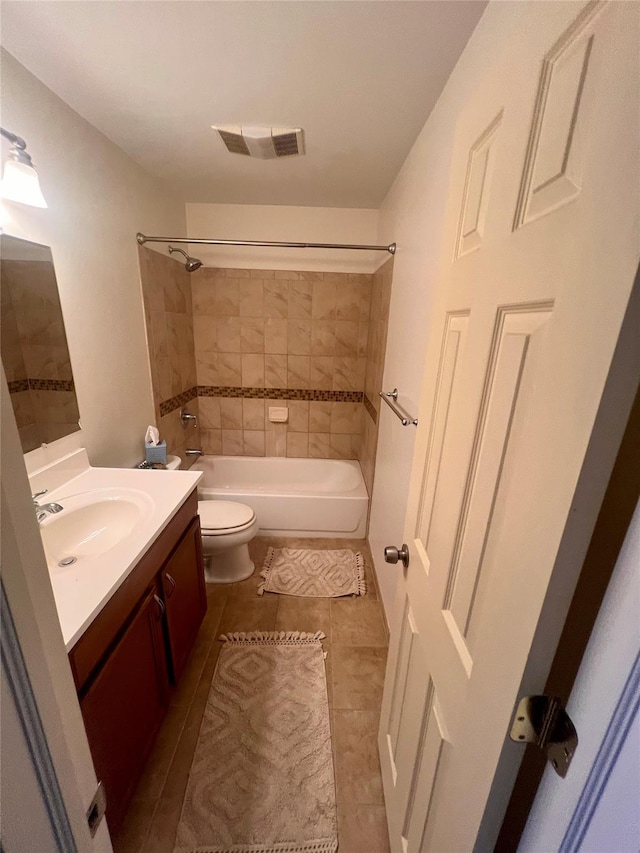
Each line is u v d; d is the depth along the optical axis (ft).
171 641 4.38
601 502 1.22
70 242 4.74
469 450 2.11
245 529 6.77
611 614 1.21
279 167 6.41
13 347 4.00
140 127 5.11
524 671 1.43
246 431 10.18
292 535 8.73
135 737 3.59
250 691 5.03
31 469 4.30
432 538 2.73
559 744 1.41
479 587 1.95
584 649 1.41
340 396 9.93
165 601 4.18
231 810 3.80
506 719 1.52
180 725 4.58
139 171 6.41
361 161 6.06
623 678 1.14
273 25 3.28
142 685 3.71
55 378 4.60
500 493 1.79
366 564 7.80
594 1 1.24
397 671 3.60
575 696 1.35
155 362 7.16
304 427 10.16
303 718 4.70
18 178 3.66
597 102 1.21
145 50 3.63
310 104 4.50
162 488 4.71
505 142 1.84
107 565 3.28
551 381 1.39
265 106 4.57
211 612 6.41
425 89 4.14
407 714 3.16
